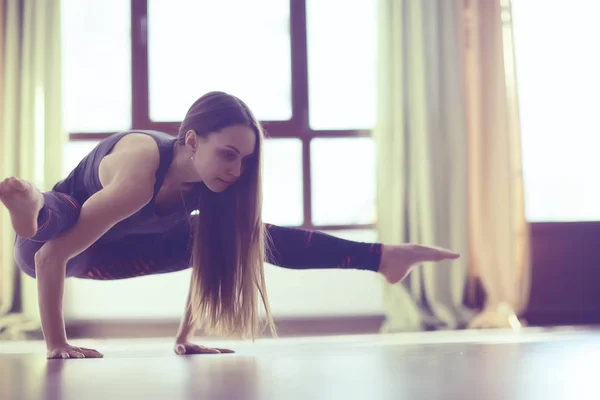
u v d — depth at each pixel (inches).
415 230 150.0
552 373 41.8
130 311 150.8
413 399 30.3
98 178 62.6
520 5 162.6
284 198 155.9
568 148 159.8
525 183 159.2
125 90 158.1
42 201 53.2
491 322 144.7
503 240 150.4
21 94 151.8
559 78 160.9
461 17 154.3
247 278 65.0
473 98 153.7
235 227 64.4
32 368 49.9
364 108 159.0
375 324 150.5
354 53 159.6
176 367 49.4
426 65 153.4
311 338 125.5
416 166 151.3
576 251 156.7
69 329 148.6
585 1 162.1
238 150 59.2
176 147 62.3
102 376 43.1
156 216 64.5
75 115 157.4
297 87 157.8
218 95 60.7
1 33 152.6
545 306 155.1
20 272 148.0
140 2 158.2
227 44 159.0
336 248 68.6
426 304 147.7
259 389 34.9
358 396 31.5
